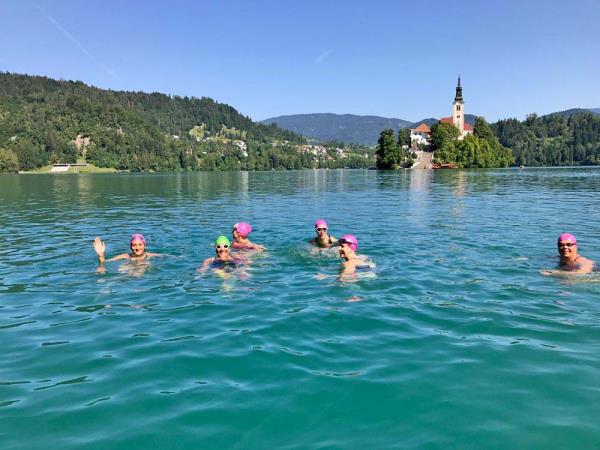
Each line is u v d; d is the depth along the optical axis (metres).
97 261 10.38
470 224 15.56
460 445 3.43
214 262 10.03
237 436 3.59
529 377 4.52
